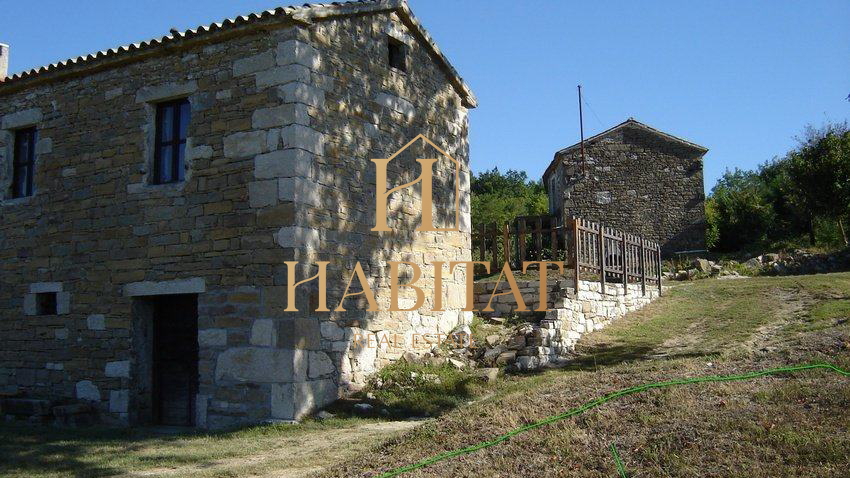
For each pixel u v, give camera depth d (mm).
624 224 27172
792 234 30703
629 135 27688
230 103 10148
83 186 11344
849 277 16953
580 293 13000
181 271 10203
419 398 9852
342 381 10094
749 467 4973
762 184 39281
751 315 13430
